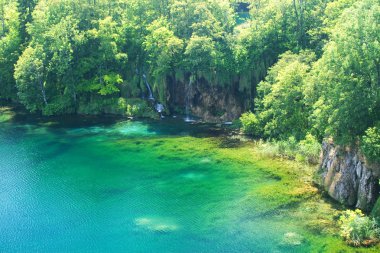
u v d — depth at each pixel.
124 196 69.31
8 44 126.81
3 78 128.25
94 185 73.69
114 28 118.94
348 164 62.50
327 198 64.50
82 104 117.56
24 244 57.16
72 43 116.50
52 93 120.44
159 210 64.38
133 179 75.44
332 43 66.44
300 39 100.94
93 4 124.56
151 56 112.62
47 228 60.75
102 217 63.16
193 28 107.75
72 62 115.12
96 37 115.25
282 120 84.56
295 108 82.88
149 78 116.81
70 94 117.25
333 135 64.50
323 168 69.94
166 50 107.69
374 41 60.47
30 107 117.75
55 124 108.50
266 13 103.88
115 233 58.88
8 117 115.06
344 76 62.00
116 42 119.06
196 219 61.31
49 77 119.75
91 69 120.12
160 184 73.06
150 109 112.81
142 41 118.44
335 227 56.84
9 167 81.88
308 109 81.56
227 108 106.50
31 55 116.25
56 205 67.06
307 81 79.81
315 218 59.38
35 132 102.50
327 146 69.69
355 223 54.06
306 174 72.38
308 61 90.19
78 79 117.94
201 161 81.56
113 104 115.50
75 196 69.88
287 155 79.94
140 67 119.06
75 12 122.50
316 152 75.44
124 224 61.00
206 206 64.75
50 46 116.44
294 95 82.44
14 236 59.06
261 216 60.94
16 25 130.62
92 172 79.00
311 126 80.56
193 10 111.06
